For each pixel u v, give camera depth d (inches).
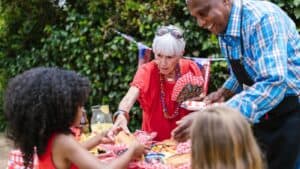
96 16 197.9
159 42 102.0
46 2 226.7
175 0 172.7
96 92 197.8
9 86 74.6
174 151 89.4
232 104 78.4
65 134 73.8
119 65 189.9
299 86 83.8
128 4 183.8
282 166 84.4
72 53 204.4
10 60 247.0
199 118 61.7
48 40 215.0
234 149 59.1
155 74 106.9
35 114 71.2
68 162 73.4
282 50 78.1
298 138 84.0
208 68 115.6
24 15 238.4
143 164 79.8
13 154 90.4
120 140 93.0
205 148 60.0
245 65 84.0
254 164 59.9
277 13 81.2
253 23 80.2
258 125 85.4
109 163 74.7
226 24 83.3
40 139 72.6
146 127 108.7
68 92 72.3
